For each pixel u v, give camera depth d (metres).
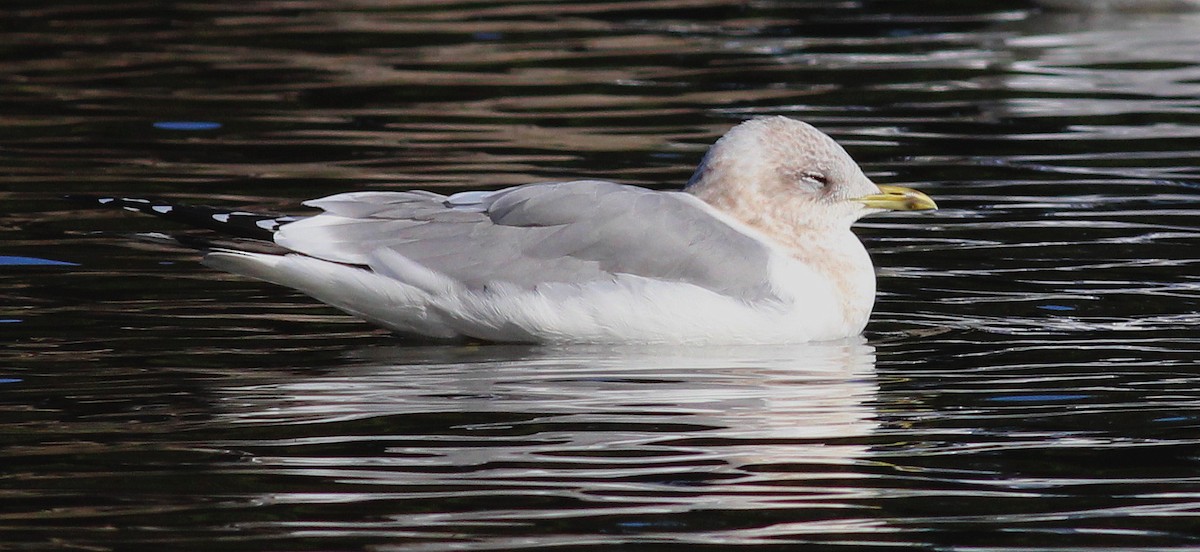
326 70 23.12
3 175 17.91
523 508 9.59
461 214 12.88
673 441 10.62
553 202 12.80
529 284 12.52
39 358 12.38
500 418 11.05
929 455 10.48
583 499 9.70
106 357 12.43
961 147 19.42
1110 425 11.04
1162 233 16.03
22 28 25.66
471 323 12.66
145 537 9.20
